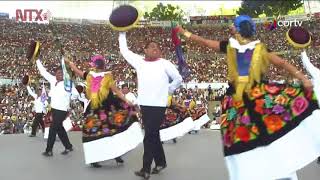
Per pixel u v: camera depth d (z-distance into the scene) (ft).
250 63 16.70
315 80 23.59
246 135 16.44
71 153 33.58
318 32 153.69
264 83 17.07
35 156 32.09
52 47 149.07
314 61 133.90
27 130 79.05
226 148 16.80
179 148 37.50
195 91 122.01
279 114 16.52
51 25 167.73
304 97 16.71
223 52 17.48
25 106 95.66
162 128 40.91
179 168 26.86
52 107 32.09
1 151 35.04
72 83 32.78
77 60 146.92
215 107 103.09
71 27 169.07
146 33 169.78
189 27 178.29
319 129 17.10
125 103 26.99
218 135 50.75
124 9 23.08
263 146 16.30
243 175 16.29
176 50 21.11
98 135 26.81
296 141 16.38
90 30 169.58
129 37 165.99
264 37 158.51
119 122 26.89
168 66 23.49
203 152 34.73
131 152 33.32
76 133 52.60
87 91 27.27
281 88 16.87
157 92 23.32
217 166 27.71
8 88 112.27
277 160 16.22
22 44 148.46
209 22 178.09
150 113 23.43
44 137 45.55
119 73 133.18
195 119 54.85
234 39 17.19
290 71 16.83
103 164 28.27
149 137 23.52
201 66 141.18
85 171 25.94
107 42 162.09
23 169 26.66
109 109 26.91
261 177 16.20
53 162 29.30
